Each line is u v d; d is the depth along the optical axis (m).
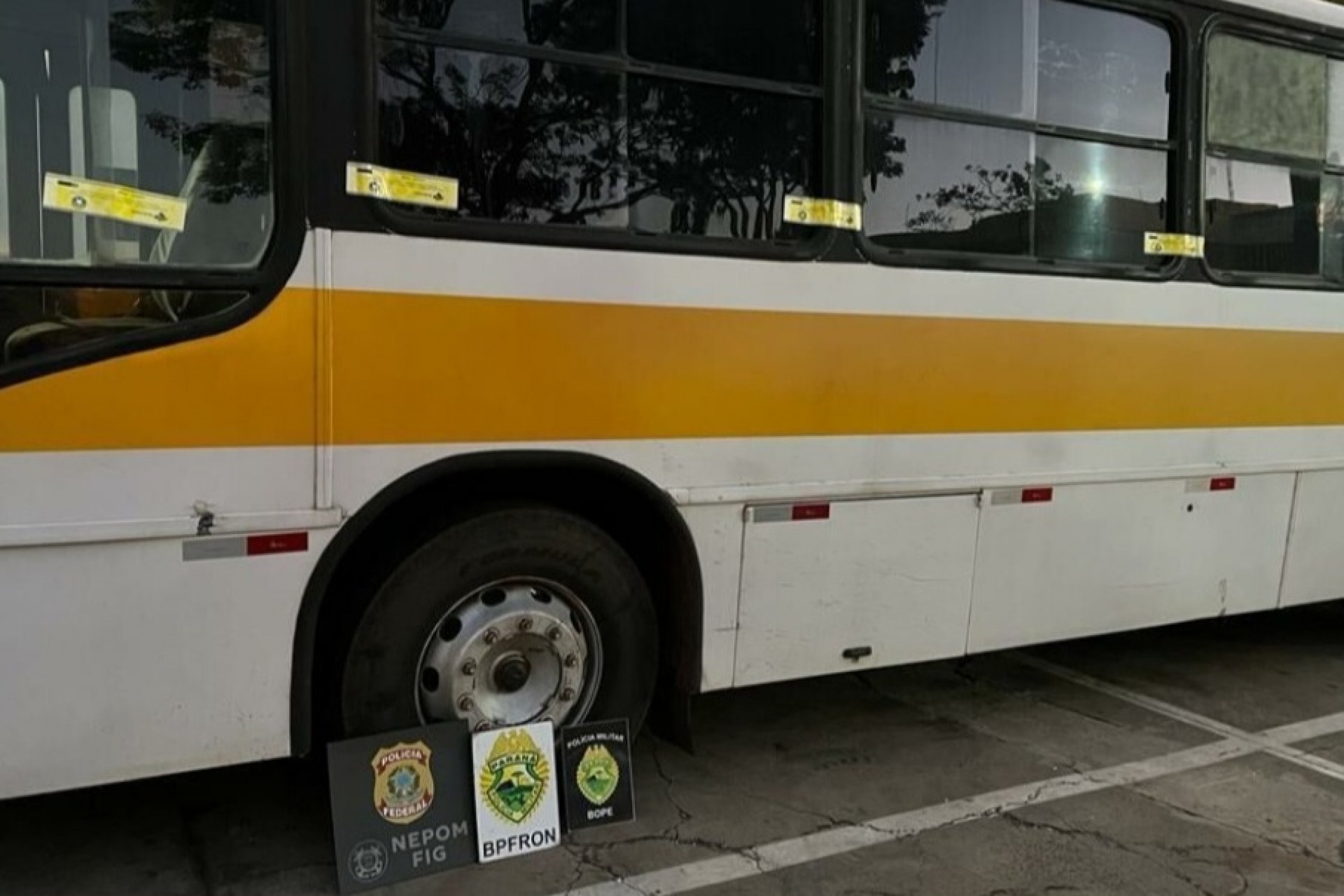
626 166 3.32
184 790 3.66
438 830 3.17
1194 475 4.62
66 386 2.63
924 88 3.84
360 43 2.90
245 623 2.89
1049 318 4.14
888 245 3.80
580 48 3.22
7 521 2.60
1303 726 4.70
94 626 2.73
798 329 3.61
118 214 2.70
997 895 3.21
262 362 2.83
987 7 3.95
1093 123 4.25
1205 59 4.49
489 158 3.11
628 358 3.32
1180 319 4.50
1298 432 4.94
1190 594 4.70
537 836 3.30
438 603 3.19
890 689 4.96
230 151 2.80
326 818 3.48
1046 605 4.30
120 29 2.70
